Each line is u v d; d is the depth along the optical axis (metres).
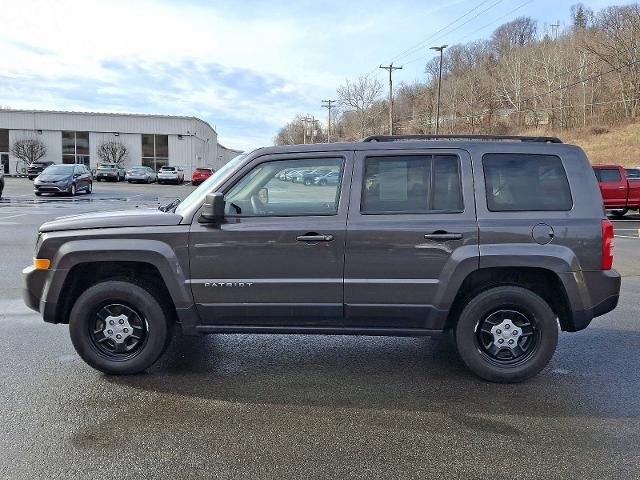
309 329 4.21
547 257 3.98
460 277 4.01
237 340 5.30
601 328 5.73
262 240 4.05
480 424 3.51
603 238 4.05
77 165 26.97
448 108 84.00
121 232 4.14
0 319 5.82
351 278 4.06
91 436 3.29
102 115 57.34
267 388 4.09
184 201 4.52
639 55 64.06
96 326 4.31
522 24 93.69
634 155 49.38
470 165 4.11
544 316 4.12
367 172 4.13
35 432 3.33
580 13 83.06
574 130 69.44
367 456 3.09
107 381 4.18
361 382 4.23
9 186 32.50
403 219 4.04
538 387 4.15
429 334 4.18
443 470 2.94
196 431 3.38
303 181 4.14
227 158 114.81
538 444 3.24
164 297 4.36
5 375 4.27
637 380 4.30
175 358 4.75
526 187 4.12
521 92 82.50
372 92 77.25
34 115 55.62
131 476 2.85
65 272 4.16
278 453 3.11
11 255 9.55
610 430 3.42
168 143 59.72
